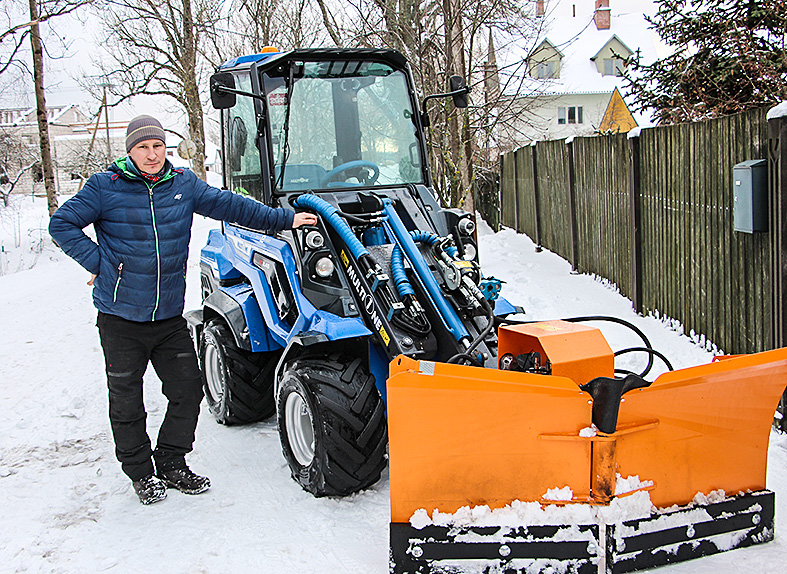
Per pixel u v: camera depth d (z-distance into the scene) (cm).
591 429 260
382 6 927
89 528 336
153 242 346
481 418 261
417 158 435
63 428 477
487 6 941
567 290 755
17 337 790
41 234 1912
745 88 755
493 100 963
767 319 429
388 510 334
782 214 384
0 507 363
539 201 1110
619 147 705
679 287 564
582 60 3478
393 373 258
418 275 359
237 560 300
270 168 399
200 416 489
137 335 353
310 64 408
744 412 278
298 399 360
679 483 274
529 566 255
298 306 370
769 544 284
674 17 802
